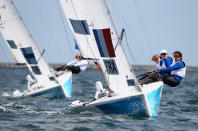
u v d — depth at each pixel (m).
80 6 40.59
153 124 37.41
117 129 34.69
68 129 34.28
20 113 42.53
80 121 37.81
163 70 42.22
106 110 41.12
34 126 35.00
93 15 39.50
